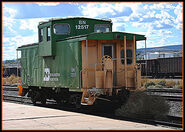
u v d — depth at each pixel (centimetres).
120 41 1205
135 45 1239
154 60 3694
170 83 2511
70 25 1358
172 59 3500
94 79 1177
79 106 1228
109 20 1434
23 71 1702
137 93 1065
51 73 1389
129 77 1148
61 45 1302
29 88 1681
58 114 1053
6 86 3172
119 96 1162
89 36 1105
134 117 984
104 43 1192
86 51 1094
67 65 1258
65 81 1274
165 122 845
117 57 1194
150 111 980
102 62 1172
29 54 1622
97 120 907
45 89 1520
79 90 1169
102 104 1223
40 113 1089
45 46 1397
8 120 941
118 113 1059
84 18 1365
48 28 1369
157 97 1048
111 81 1083
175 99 1347
